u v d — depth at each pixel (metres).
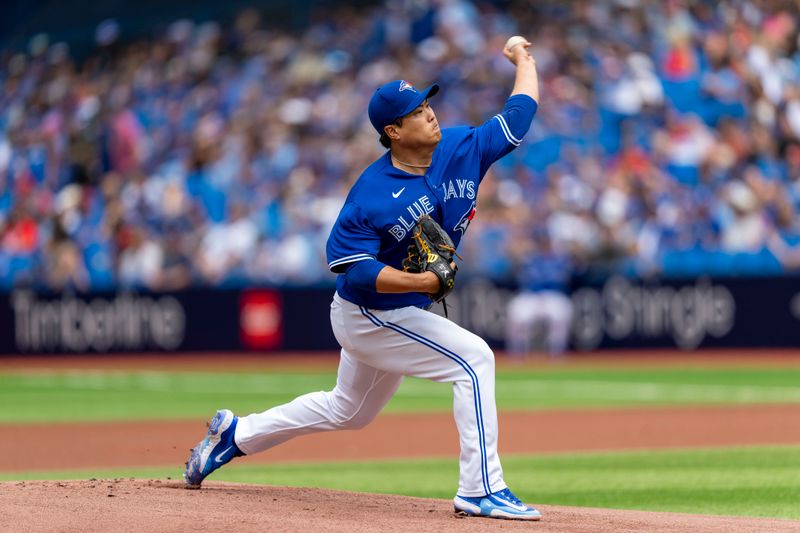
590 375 75.44
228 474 33.53
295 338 90.44
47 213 106.12
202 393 65.81
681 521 20.09
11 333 94.50
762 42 105.44
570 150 97.56
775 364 80.12
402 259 20.31
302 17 111.06
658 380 70.69
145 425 49.56
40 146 111.38
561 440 42.75
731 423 47.69
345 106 103.25
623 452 38.56
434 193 20.11
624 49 103.44
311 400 22.00
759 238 93.62
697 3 106.12
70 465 37.06
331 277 93.44
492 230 92.75
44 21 121.81
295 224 96.12
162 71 111.81
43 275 103.06
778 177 98.44
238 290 91.56
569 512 21.34
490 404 19.81
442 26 105.62
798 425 46.59
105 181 105.62
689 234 93.12
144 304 93.38
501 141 21.14
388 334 20.20
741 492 28.28
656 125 99.75
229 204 99.56
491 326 89.12
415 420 51.19
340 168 99.12
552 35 104.19
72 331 94.06
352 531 17.83
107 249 100.88
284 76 107.06
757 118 101.50
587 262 91.75
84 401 62.28
